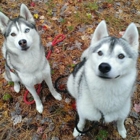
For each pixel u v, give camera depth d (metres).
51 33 1.06
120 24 1.08
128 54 0.49
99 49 0.51
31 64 0.66
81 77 0.63
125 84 0.51
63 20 1.09
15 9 1.18
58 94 0.85
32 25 0.67
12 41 0.64
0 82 0.91
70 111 0.81
